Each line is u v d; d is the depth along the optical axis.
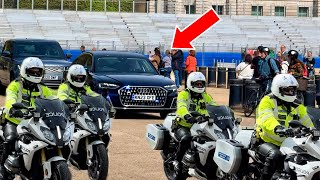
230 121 9.98
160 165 12.54
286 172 8.25
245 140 9.21
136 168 12.20
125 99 19.47
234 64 43.47
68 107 9.76
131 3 67.00
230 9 75.25
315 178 7.99
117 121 19.20
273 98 8.80
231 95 22.33
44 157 9.00
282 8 78.31
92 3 64.94
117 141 15.42
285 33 63.44
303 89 19.20
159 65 30.64
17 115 9.05
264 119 8.63
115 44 56.94
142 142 15.34
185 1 73.12
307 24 65.44
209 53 52.12
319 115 8.84
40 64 9.69
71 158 10.82
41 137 8.88
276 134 8.53
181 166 10.50
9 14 59.31
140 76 20.06
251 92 20.66
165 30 60.47
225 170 9.08
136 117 20.33
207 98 10.71
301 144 8.16
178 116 10.44
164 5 72.19
